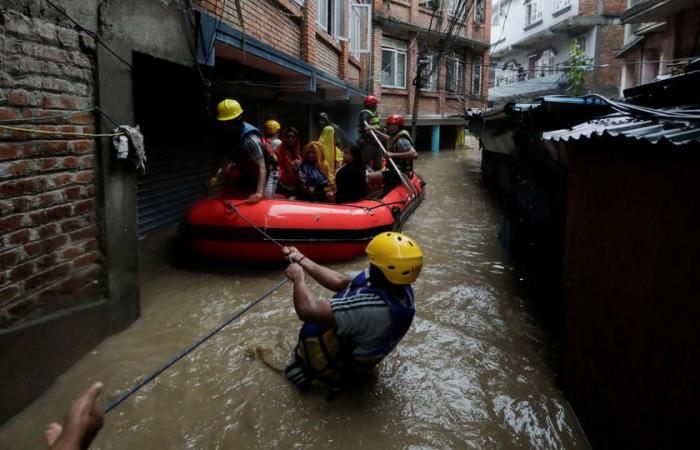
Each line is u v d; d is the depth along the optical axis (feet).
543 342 11.78
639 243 6.56
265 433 8.15
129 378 9.41
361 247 17.39
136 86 16.12
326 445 7.95
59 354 9.18
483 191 34.35
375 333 8.22
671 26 41.14
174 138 19.13
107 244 10.42
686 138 5.33
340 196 19.70
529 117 14.98
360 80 50.29
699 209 5.18
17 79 8.00
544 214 16.94
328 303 8.24
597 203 8.08
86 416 3.84
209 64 15.07
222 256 15.71
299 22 28.58
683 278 5.44
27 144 8.24
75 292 9.71
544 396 9.50
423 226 23.27
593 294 8.16
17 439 7.66
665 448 5.73
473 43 68.80
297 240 15.78
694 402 5.14
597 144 8.09
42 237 8.70
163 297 13.51
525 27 96.32
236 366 10.08
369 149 24.75
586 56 79.10
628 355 6.77
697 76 9.55
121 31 10.55
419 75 43.83
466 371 10.33
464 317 12.98
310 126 38.52
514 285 15.40
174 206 19.25
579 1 77.30
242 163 16.07
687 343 5.32
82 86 9.57
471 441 8.17
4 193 7.81
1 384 7.82
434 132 64.03
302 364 9.30
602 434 7.59
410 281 8.11
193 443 7.85
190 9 13.79
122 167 10.84
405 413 8.84
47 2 8.51
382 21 52.54
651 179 6.29
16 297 8.18
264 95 28.89
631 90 12.34
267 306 13.15
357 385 9.59
